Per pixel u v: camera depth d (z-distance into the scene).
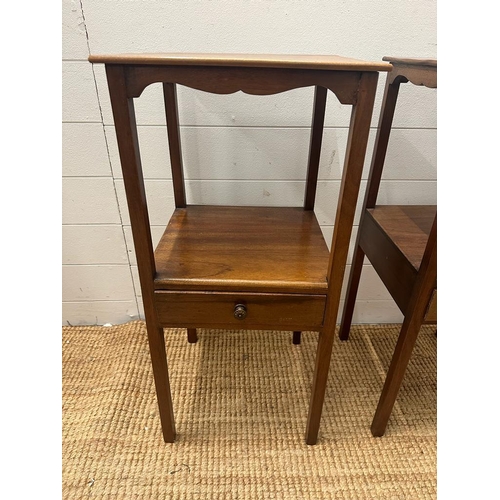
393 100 0.80
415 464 0.78
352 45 0.82
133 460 0.77
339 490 0.73
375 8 0.79
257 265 0.67
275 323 0.66
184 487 0.73
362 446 0.81
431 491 0.73
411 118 0.91
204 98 0.87
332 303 0.64
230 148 0.92
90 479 0.74
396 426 0.86
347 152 0.54
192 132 0.90
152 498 0.71
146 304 0.65
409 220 0.86
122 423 0.85
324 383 0.72
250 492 0.72
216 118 0.89
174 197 0.94
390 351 1.08
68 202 0.97
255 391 0.94
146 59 0.46
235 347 1.07
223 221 0.85
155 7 0.77
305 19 0.79
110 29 0.79
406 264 0.70
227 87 0.49
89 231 1.02
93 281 1.10
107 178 0.94
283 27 0.80
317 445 0.81
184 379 0.97
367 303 1.16
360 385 0.96
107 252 1.05
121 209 0.99
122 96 0.49
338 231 0.58
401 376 0.74
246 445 0.81
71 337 1.11
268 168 0.95
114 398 0.91
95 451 0.79
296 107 0.88
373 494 0.72
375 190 0.91
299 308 0.64
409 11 0.79
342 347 1.09
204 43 0.81
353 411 0.89
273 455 0.79
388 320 1.19
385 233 0.80
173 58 0.46
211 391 0.93
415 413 0.89
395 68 0.76
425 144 0.93
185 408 0.89
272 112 0.89
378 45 0.83
